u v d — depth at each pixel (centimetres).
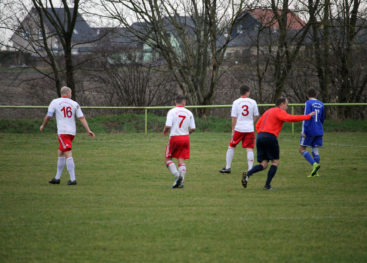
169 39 9456
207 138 6825
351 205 2525
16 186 3142
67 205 2517
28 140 6475
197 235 1942
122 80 10900
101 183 3291
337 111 8700
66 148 3191
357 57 9288
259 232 1984
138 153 5141
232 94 10919
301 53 9669
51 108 3166
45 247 1780
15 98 10944
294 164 4316
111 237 1911
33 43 9038
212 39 8819
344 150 5378
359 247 1784
